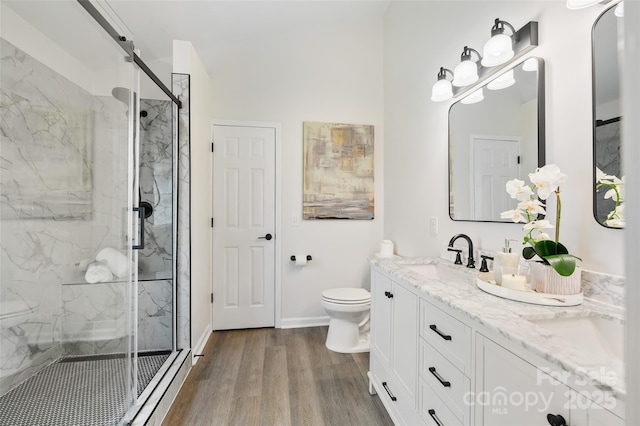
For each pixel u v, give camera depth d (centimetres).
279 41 287
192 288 217
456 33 183
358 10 281
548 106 120
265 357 226
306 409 165
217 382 191
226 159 279
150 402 153
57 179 168
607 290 94
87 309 161
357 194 298
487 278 119
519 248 135
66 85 164
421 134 227
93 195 166
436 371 112
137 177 169
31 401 152
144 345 209
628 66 36
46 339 159
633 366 35
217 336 266
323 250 294
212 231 277
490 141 153
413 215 239
